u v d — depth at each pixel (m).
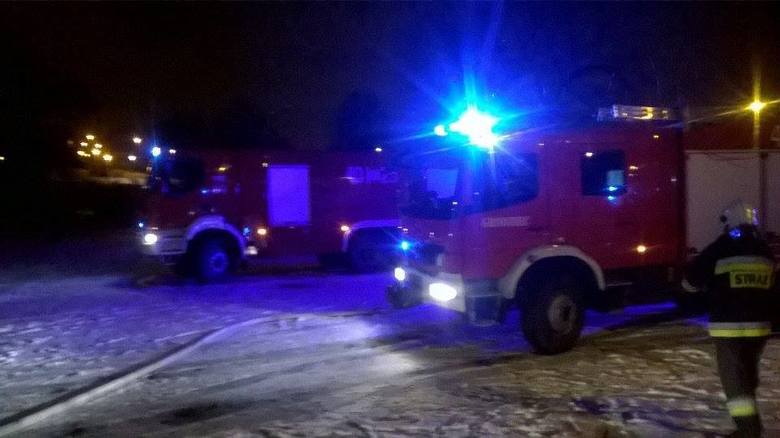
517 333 9.55
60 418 6.55
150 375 7.93
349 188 15.86
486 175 8.07
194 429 6.13
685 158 8.95
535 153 8.27
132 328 10.46
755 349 5.31
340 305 11.97
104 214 41.03
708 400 6.46
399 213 9.52
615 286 8.70
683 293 9.10
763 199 9.26
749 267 5.34
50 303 12.96
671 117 9.02
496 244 8.11
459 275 8.14
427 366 8.03
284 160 15.45
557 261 8.42
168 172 14.72
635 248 8.78
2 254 22.64
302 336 9.68
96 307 12.36
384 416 6.29
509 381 7.27
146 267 18.34
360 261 15.83
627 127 8.78
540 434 5.73
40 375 8.02
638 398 6.57
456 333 9.65
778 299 8.28
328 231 15.76
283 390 7.25
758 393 6.59
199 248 14.77
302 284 14.48
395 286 9.59
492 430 5.85
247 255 15.26
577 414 6.17
